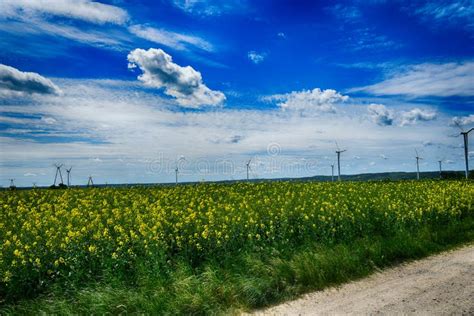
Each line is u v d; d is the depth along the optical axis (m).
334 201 18.44
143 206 17.38
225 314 7.79
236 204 17.48
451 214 17.97
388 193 22.72
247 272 9.82
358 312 7.68
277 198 19.58
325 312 7.79
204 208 16.64
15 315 7.71
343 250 11.50
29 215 15.60
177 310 7.75
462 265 11.02
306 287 9.39
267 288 8.94
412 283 9.50
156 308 7.79
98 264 9.68
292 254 11.24
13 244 10.59
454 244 13.94
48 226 13.09
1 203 19.44
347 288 9.38
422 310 7.63
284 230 12.49
